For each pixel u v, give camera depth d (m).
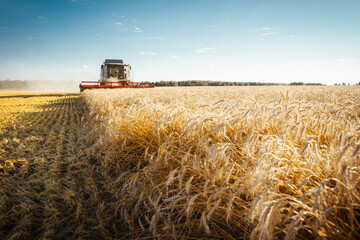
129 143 3.44
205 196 1.73
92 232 1.90
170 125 3.12
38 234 1.88
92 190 2.49
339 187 1.35
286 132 2.28
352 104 4.39
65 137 5.03
